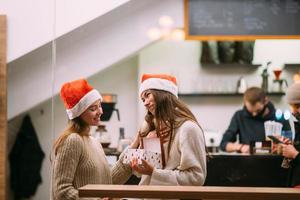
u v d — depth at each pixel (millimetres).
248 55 5102
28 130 4352
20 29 3562
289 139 3191
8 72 3820
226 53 5105
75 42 4012
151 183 2201
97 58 4062
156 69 5055
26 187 4371
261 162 3148
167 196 1591
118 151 3139
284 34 4281
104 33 4098
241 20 4285
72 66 3996
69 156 2238
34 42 3572
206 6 4281
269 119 3943
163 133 2324
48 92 3926
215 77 5250
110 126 4348
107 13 3664
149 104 2371
